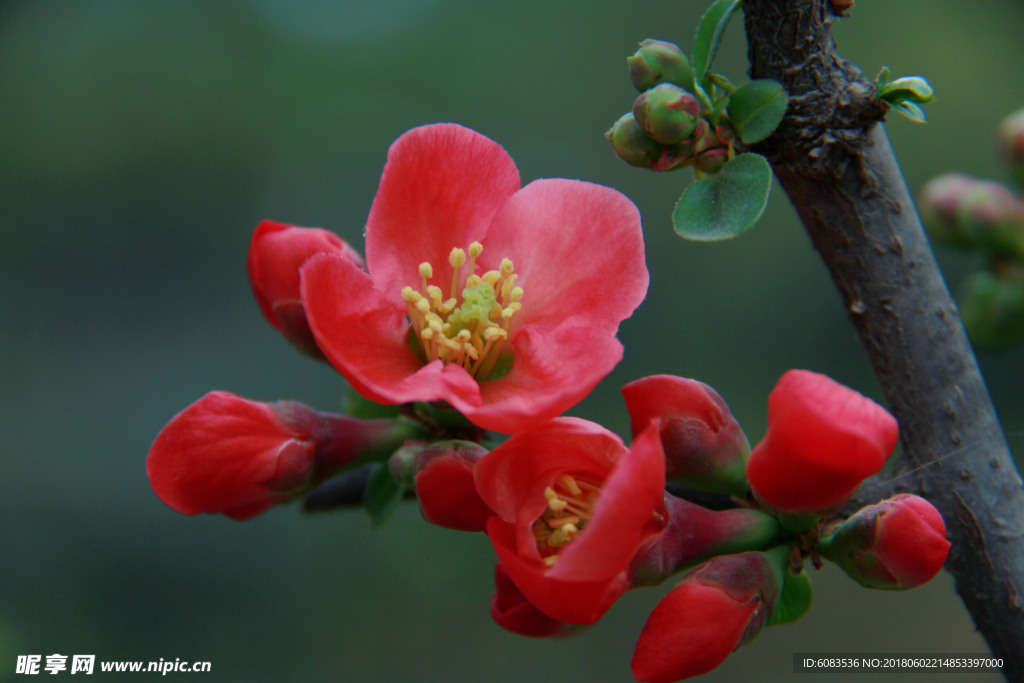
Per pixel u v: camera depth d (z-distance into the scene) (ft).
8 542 15.57
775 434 5.03
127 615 15.12
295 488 6.48
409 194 6.29
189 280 19.22
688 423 5.98
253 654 14.98
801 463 5.02
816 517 5.43
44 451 16.80
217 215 19.94
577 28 22.38
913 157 20.31
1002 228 9.67
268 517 15.72
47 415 17.26
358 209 20.38
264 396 17.92
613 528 4.61
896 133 20.49
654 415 6.03
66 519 15.94
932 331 6.37
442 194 6.33
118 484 16.39
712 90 6.21
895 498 5.61
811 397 4.82
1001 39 21.72
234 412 6.27
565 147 21.40
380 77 21.57
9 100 20.16
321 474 6.61
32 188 19.42
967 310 9.99
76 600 15.17
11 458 16.72
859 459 4.81
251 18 21.67
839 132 6.14
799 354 18.79
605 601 5.05
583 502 5.44
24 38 21.03
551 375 5.92
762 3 6.13
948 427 6.33
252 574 15.47
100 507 16.12
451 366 5.93
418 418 6.89
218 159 20.30
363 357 6.00
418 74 21.85
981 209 9.72
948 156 20.39
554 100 21.83
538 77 21.89
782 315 19.08
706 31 6.18
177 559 15.51
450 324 6.24
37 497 16.19
